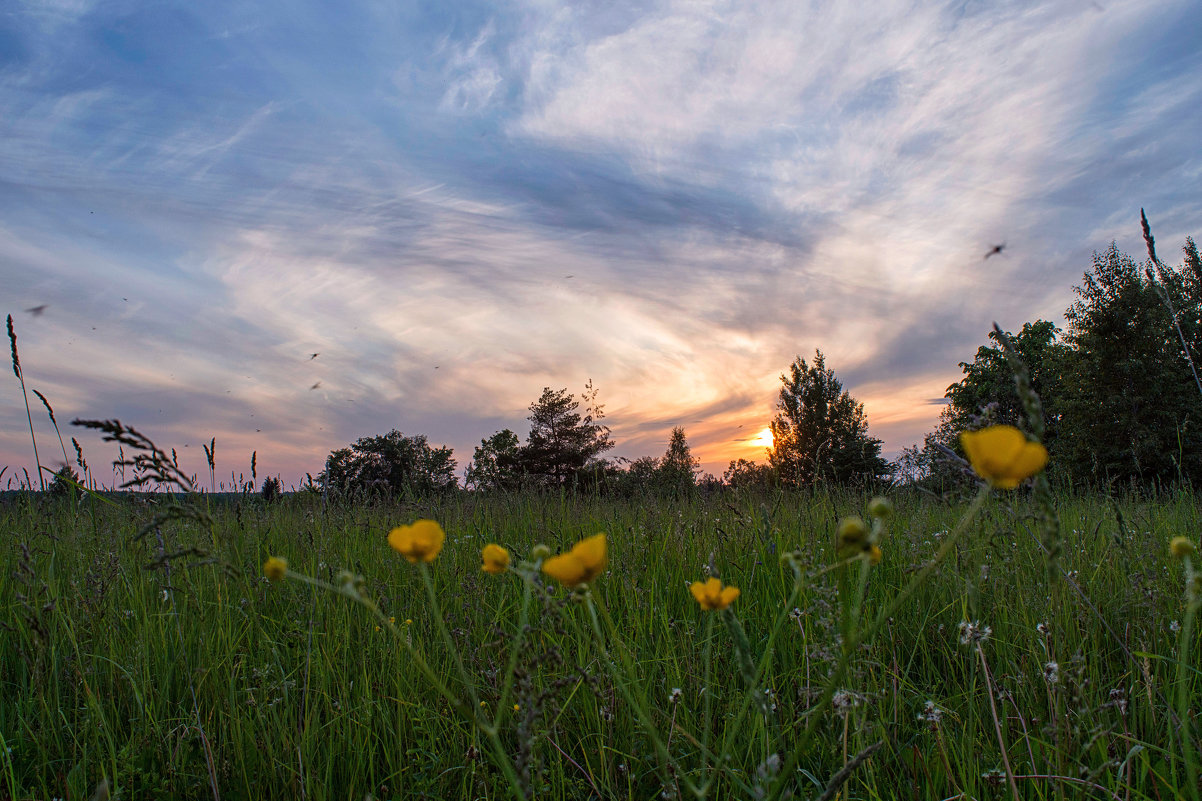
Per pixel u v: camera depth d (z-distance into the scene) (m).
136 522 3.25
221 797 2.14
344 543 4.54
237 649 2.87
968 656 2.74
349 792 2.09
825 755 2.16
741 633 1.29
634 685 2.33
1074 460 23.05
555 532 4.81
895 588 3.31
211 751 2.09
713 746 2.19
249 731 2.35
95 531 3.67
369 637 3.03
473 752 2.11
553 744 2.14
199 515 1.94
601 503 6.82
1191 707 2.22
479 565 4.08
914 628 3.06
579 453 37.34
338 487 6.04
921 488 3.25
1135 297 22.44
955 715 2.31
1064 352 25.64
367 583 3.58
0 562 3.69
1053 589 1.21
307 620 3.09
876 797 1.87
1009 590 3.03
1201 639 2.51
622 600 3.49
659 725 2.33
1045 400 26.62
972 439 0.98
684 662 2.70
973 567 2.82
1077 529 4.20
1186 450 19.97
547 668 2.55
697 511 5.51
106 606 2.91
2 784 2.12
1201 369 20.28
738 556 3.93
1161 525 4.50
